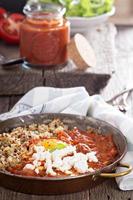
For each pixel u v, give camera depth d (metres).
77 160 0.67
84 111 0.81
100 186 0.70
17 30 1.10
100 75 0.95
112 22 1.35
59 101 0.82
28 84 0.96
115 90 0.97
